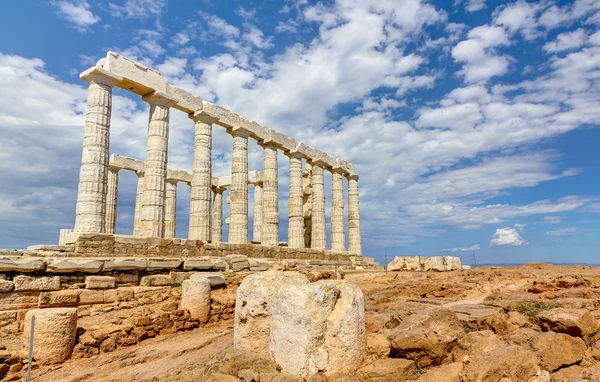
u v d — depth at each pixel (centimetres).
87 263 1633
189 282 1569
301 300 750
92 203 2016
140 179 3484
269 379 727
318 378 711
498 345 800
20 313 1373
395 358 800
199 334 1445
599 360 801
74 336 1189
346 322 768
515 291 1579
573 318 850
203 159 2675
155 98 2400
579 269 2611
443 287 1834
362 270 3500
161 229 2338
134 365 1117
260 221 4366
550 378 738
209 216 2678
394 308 1269
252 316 880
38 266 1516
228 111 2888
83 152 2059
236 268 2258
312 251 3434
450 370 746
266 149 3269
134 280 1806
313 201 3762
